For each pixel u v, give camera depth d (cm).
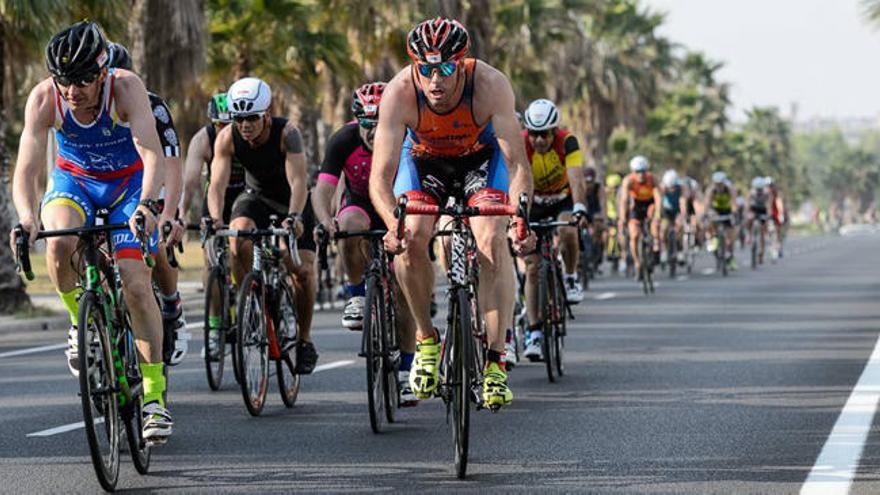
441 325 2989
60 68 1323
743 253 8738
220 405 1948
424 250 1523
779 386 2095
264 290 1873
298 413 1869
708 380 2178
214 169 1998
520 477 1409
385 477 1414
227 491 1347
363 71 6862
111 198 1477
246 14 5828
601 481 1384
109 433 1345
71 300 1488
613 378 2222
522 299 2481
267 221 2019
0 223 3903
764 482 1370
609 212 6041
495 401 1511
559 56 10312
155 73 4803
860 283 5094
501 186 1567
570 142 2439
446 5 6806
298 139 1953
